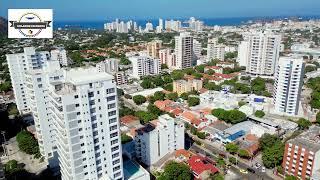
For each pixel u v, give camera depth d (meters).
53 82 125.50
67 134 112.12
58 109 113.31
